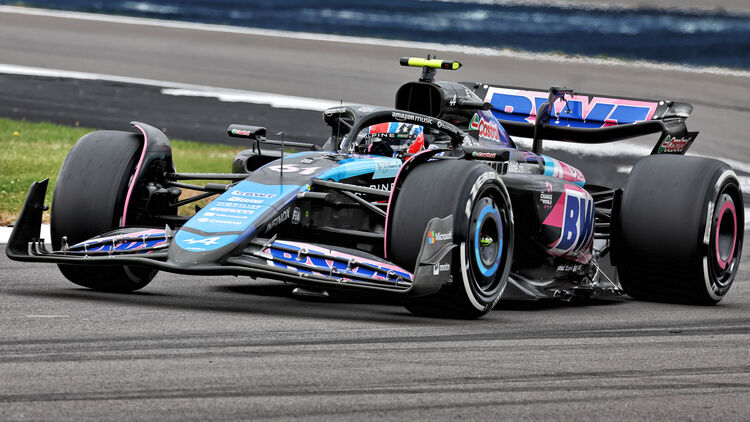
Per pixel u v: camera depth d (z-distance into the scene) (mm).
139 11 122500
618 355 20297
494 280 24922
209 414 14812
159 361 17984
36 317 21734
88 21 115125
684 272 28438
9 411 14594
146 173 25844
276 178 24609
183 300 25484
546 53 99688
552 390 17016
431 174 23688
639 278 29328
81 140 26250
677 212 28328
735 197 29969
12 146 55938
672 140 32875
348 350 19547
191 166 53250
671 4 101875
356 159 26141
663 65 96875
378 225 26547
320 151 27188
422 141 28469
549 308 27766
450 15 108375
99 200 25031
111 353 18484
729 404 16438
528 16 104688
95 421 14273
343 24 114250
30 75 84812
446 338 21328
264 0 119812
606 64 96188
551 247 27875
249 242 22594
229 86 85938
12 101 73125
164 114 72188
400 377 17484
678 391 17250
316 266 22234
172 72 91000
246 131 27547
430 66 29266
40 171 48812
